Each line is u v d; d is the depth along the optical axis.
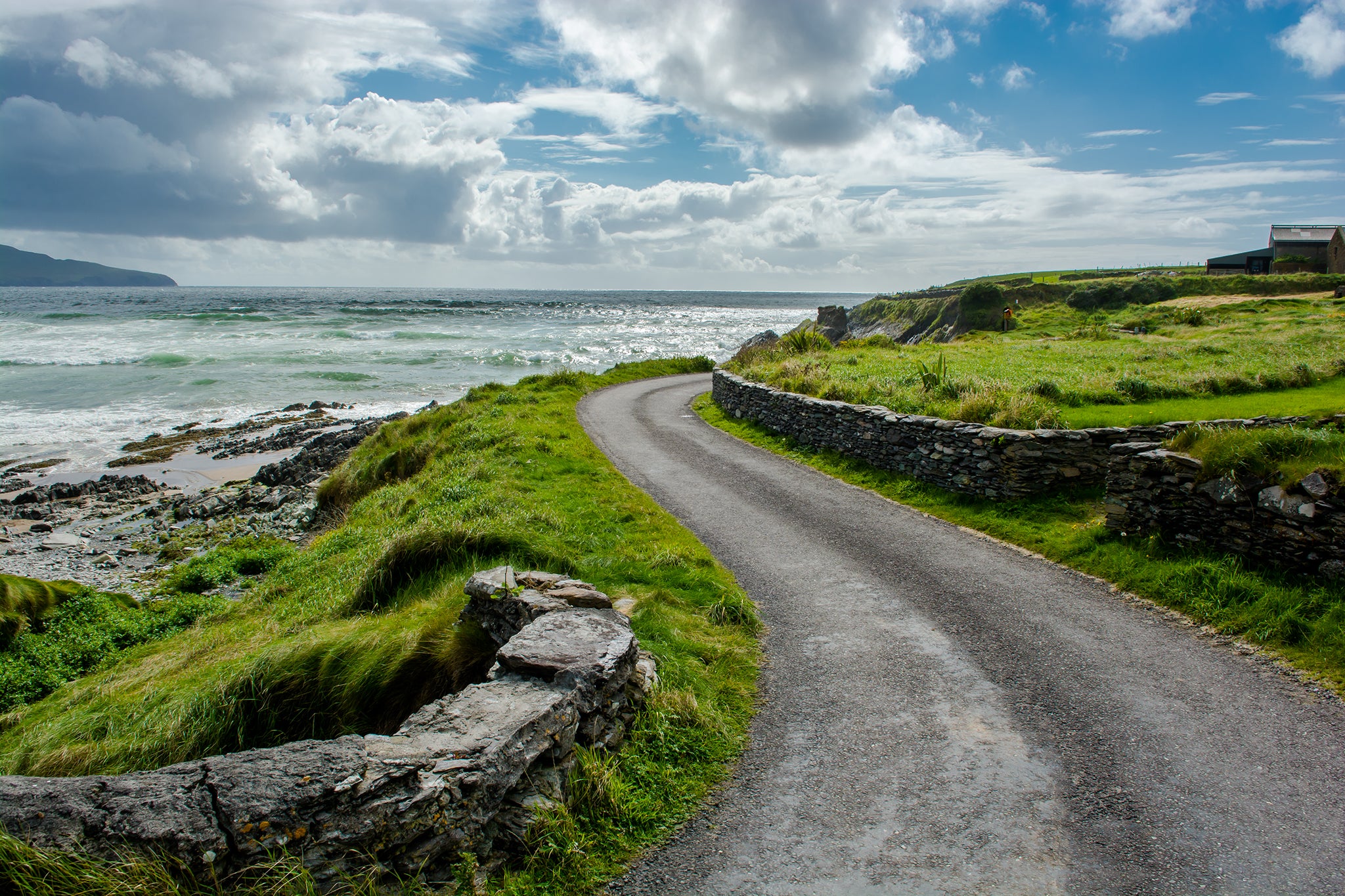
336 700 6.52
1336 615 6.23
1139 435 11.03
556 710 4.64
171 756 6.10
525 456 14.98
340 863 3.59
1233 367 18.42
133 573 16.09
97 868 3.29
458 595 7.55
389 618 7.81
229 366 50.91
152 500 22.94
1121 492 8.92
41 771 6.01
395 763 3.94
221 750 6.25
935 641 6.91
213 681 6.86
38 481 25.25
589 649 5.34
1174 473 8.22
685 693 5.70
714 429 20.78
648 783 4.88
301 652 6.79
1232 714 5.42
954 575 8.63
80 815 3.49
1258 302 53.12
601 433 20.05
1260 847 4.11
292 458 25.75
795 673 6.43
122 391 41.72
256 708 6.47
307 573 11.85
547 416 21.47
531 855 4.15
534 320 112.31
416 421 21.81
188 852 3.40
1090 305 81.75
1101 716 5.48
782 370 22.61
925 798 4.67
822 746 5.31
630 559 9.09
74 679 10.26
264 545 16.73
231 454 28.67
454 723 4.46
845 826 4.45
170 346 60.75
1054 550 9.15
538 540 9.10
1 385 42.56
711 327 109.50
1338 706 5.39
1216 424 10.50
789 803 4.70
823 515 11.53
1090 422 12.30
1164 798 4.55
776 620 7.58
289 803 3.59
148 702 7.07
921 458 12.76
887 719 5.63
